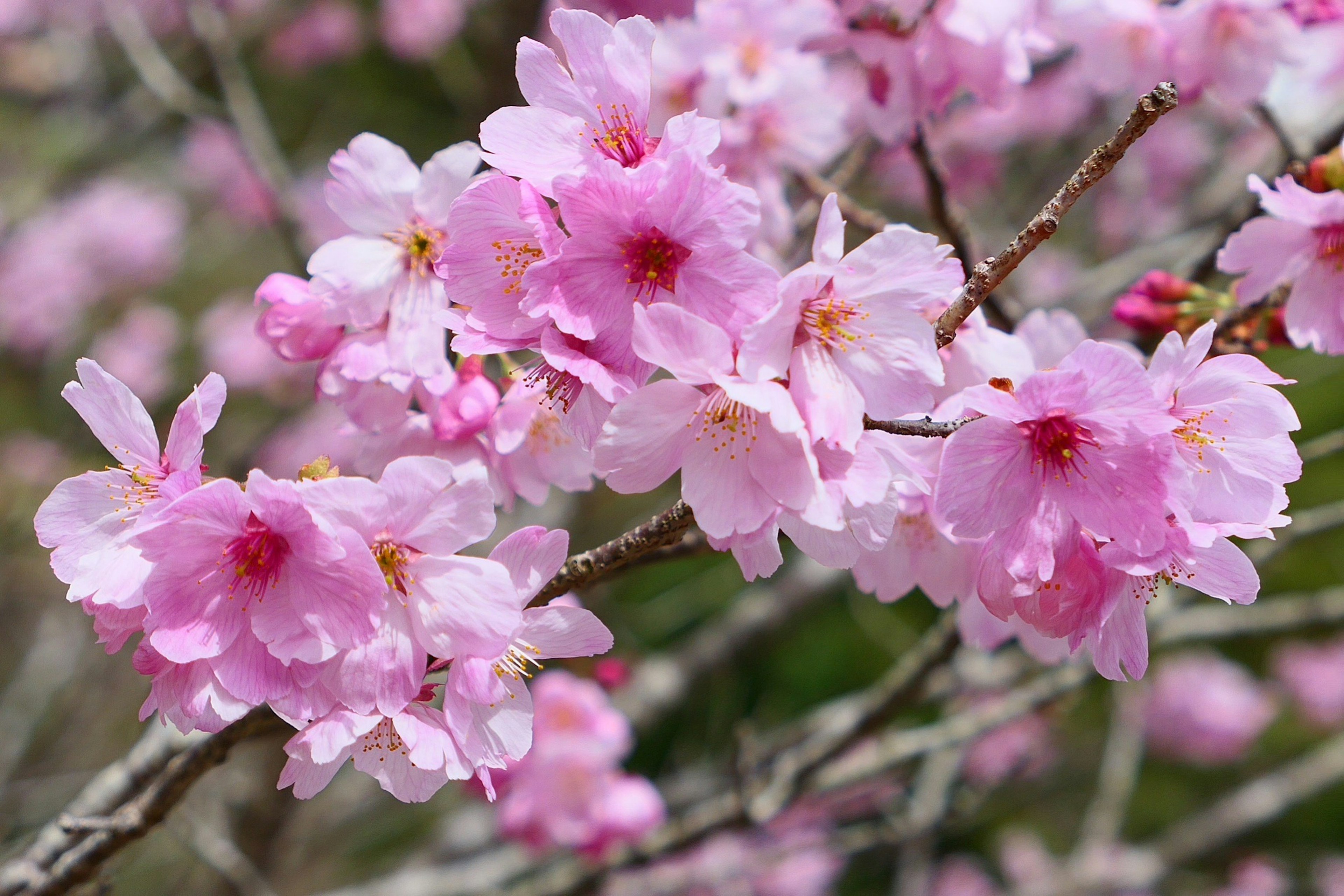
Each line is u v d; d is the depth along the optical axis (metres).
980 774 1.47
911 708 1.00
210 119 1.11
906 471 0.59
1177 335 0.58
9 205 1.96
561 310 0.57
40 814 1.38
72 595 0.58
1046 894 1.63
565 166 0.58
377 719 0.58
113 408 0.59
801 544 0.59
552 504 1.21
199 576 0.58
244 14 1.91
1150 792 2.18
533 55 0.59
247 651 0.58
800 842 1.32
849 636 2.07
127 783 0.69
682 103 0.74
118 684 1.56
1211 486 0.59
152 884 1.50
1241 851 2.09
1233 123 1.33
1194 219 1.21
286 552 0.58
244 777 1.27
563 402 0.59
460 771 0.58
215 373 0.59
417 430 0.63
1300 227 0.66
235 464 1.51
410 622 0.58
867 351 0.58
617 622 1.36
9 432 1.91
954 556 0.64
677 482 1.45
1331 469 2.04
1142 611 0.59
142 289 2.05
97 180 2.10
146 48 1.12
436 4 1.72
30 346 1.94
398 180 0.63
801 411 0.58
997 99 0.71
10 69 1.91
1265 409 0.59
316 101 2.04
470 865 1.27
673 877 1.28
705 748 1.67
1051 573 0.58
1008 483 0.58
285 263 2.01
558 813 1.01
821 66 0.74
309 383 1.61
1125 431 0.58
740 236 0.57
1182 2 0.73
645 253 0.58
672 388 0.58
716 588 1.54
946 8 0.70
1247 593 0.59
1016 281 1.40
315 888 1.60
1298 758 2.14
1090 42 0.74
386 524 0.58
